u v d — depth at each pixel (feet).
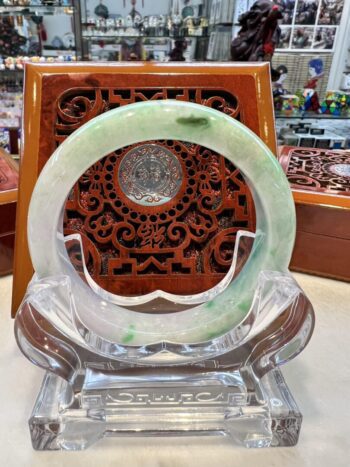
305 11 4.01
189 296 1.39
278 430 1.10
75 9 3.94
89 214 1.45
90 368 1.12
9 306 1.68
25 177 1.40
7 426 1.15
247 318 1.12
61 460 1.06
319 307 1.71
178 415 1.12
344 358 1.44
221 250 1.50
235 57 3.14
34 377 1.32
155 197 1.46
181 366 1.12
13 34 4.09
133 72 1.42
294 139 3.70
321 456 1.09
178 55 4.24
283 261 1.09
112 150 1.00
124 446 1.10
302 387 1.30
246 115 1.45
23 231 1.41
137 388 1.09
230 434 1.12
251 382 1.11
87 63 1.43
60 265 1.10
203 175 1.46
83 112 1.43
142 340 1.12
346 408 1.23
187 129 0.97
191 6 4.15
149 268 1.50
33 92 1.39
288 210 1.04
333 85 4.35
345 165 2.06
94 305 1.19
